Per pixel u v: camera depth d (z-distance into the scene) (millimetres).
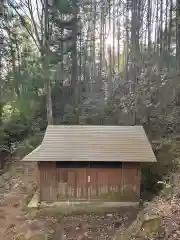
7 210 11742
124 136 12602
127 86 21266
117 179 11836
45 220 10695
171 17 20641
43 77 18250
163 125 17797
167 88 17078
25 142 19922
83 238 9164
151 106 17906
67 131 12883
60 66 19297
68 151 11672
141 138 12500
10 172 16547
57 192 11859
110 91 24125
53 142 12172
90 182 11844
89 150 11750
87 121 22047
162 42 22062
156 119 18250
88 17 26250
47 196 11883
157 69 17797
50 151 11664
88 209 11461
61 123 22422
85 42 26953
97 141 12266
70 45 23234
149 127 18125
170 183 11633
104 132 12836
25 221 10664
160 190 12156
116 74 26578
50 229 9930
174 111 16875
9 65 22219
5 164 17812
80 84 26094
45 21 19438
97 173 11820
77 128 13086
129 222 10117
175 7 20094
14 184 14758
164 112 17859
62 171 11773
